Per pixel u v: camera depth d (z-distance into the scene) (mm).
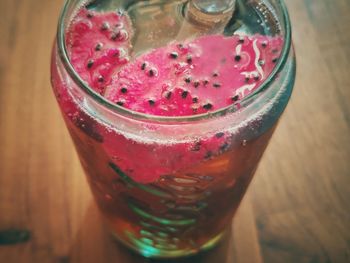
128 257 168
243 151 128
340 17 208
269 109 126
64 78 127
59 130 184
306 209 174
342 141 185
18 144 181
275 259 167
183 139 119
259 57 131
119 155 124
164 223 151
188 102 122
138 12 142
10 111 185
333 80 195
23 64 193
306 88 193
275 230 171
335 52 201
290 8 210
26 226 169
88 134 124
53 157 180
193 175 129
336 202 175
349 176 179
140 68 128
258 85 121
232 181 139
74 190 176
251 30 137
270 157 182
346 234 170
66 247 167
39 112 186
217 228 163
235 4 143
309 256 167
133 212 151
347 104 191
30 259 165
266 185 178
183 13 143
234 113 115
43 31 200
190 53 132
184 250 168
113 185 141
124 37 135
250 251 168
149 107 121
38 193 174
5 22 201
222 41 135
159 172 127
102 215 170
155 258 169
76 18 138
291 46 132
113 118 117
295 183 178
